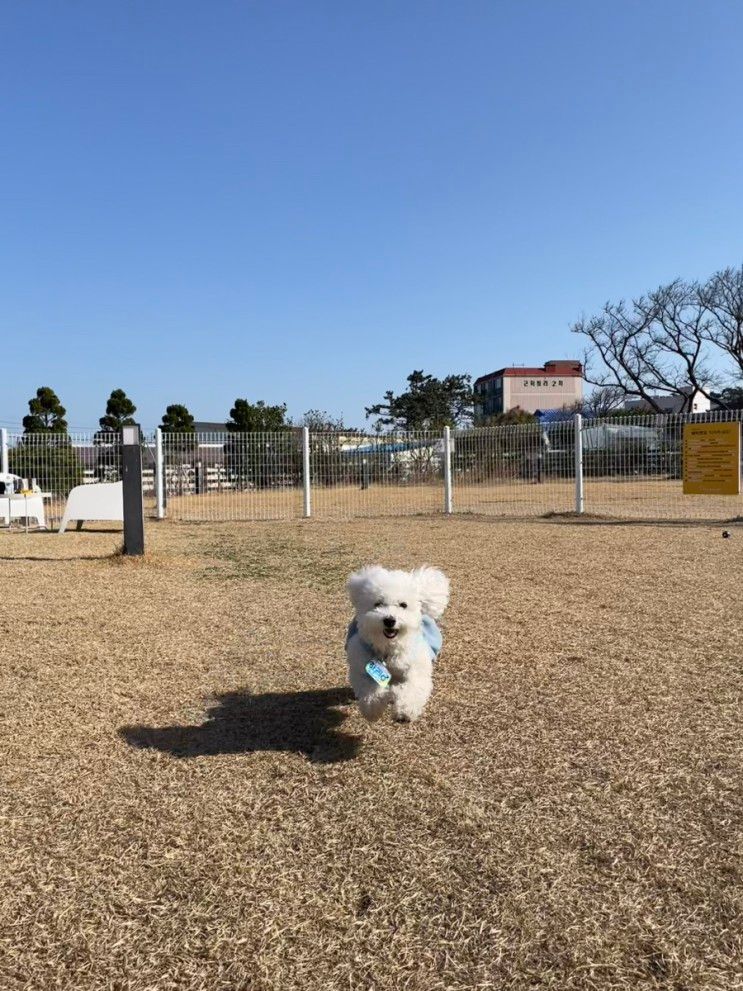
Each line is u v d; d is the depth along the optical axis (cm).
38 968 184
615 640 455
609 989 175
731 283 3416
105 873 222
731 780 274
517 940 191
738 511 1234
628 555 792
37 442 1419
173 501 1399
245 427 3384
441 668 407
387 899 208
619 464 1331
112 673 408
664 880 214
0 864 227
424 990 176
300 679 399
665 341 3628
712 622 491
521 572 697
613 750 301
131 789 274
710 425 1152
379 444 1462
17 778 284
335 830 244
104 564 777
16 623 518
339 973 181
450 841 237
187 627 509
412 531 1079
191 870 223
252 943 191
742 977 177
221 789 273
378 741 314
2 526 1238
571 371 7506
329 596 614
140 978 181
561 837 238
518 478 1403
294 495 1402
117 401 3438
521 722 331
